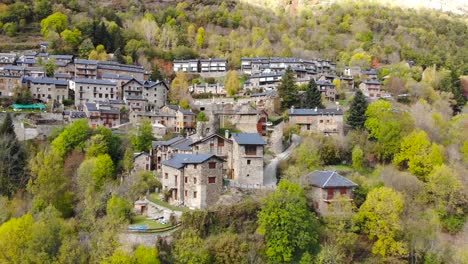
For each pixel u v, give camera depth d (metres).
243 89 180.12
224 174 99.88
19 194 104.00
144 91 164.38
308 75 190.38
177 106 154.62
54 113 141.12
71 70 181.50
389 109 123.31
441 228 94.12
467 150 113.06
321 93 156.12
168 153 110.56
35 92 156.00
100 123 141.12
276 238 77.75
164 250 76.12
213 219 82.12
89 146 114.25
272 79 176.62
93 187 98.38
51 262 75.25
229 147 101.19
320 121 127.19
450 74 173.00
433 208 96.31
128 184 99.50
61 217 92.50
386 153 110.56
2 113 136.75
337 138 116.31
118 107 152.12
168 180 94.44
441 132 122.50
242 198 88.44
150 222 84.44
